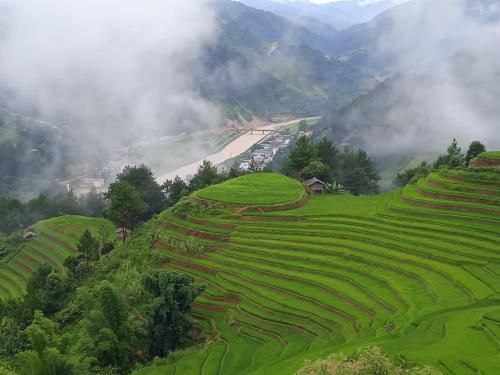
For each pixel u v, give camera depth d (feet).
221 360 164.45
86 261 288.71
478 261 195.21
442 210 255.09
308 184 363.97
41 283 276.21
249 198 305.32
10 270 369.09
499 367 105.19
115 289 185.98
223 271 231.91
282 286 205.26
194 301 213.87
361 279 197.36
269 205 293.64
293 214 279.90
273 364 142.41
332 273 207.92
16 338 222.89
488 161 288.30
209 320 202.08
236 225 275.80
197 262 245.65
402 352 117.39
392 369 95.20
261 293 203.41
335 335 160.45
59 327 228.22
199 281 229.66
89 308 198.39
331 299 186.80
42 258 373.61
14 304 251.60
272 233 263.08
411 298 170.19
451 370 106.32
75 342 194.18
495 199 250.37
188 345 188.75
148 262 259.80
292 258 230.07
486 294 164.66
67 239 395.75
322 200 322.34
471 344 119.96
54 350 144.87
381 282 191.72
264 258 236.02
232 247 254.68
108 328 175.11
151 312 185.47
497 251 202.39
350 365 94.27
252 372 137.28
